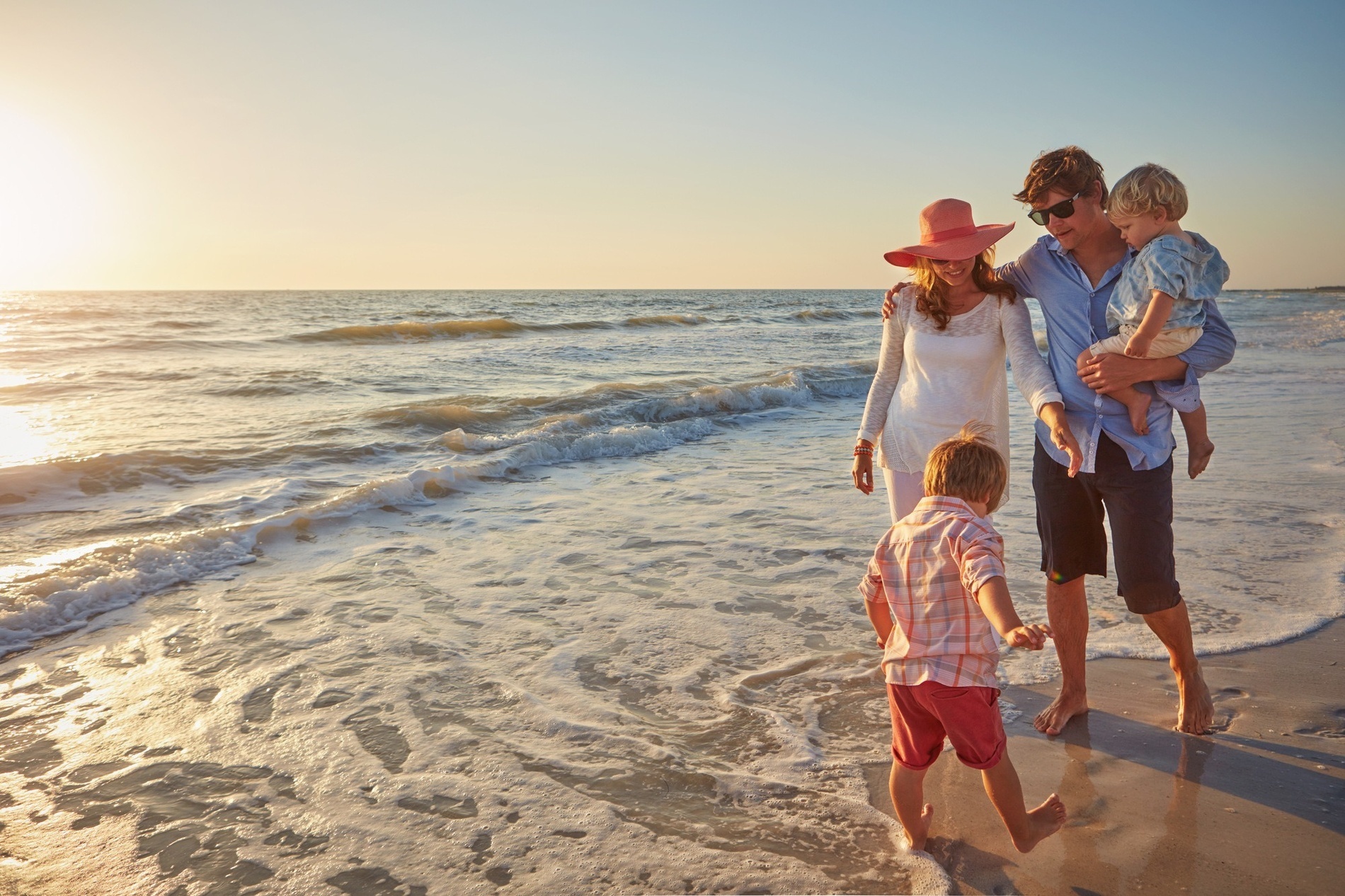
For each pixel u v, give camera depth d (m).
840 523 5.91
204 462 7.53
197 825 2.45
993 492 2.33
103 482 6.78
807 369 14.74
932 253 2.80
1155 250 2.54
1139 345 2.58
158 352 18.06
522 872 2.22
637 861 2.26
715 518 6.05
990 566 2.07
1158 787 2.56
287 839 2.38
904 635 2.23
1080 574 2.94
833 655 3.70
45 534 5.46
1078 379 2.82
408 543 5.43
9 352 17.58
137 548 4.88
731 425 10.54
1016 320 2.89
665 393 12.15
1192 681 2.86
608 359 17.83
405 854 2.30
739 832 2.40
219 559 5.00
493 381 13.90
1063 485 2.90
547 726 3.04
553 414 10.62
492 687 3.37
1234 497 6.12
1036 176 2.77
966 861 2.23
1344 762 2.69
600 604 4.34
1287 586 4.31
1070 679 2.96
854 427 10.37
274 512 6.07
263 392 12.18
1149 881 2.12
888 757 2.82
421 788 2.64
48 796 2.60
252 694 3.32
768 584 4.65
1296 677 3.30
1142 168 2.57
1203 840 2.29
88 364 15.42
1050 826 2.20
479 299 85.69
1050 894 2.09
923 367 3.02
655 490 6.98
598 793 2.60
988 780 2.16
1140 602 2.77
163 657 3.68
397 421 9.55
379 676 3.48
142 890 2.15
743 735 2.97
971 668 2.13
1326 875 2.14
